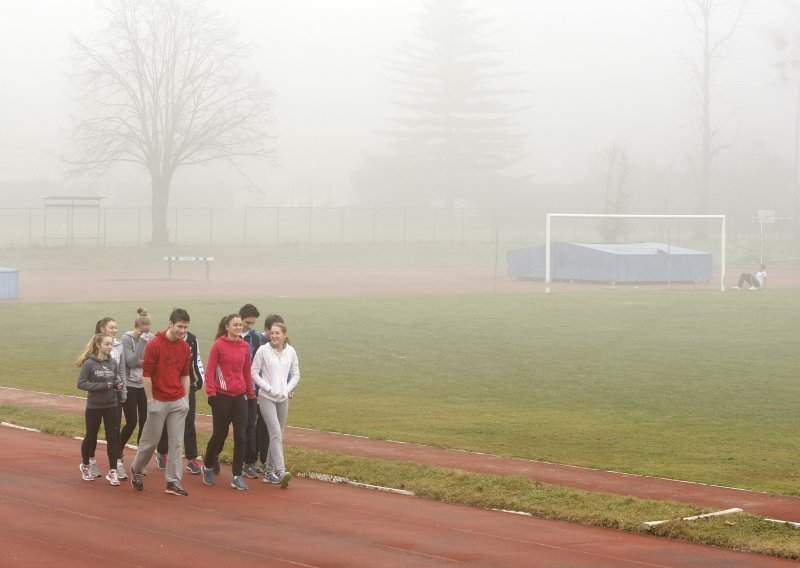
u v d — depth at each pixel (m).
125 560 15.18
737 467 25.17
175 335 20.08
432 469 22.73
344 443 27.33
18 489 20.19
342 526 17.97
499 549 16.66
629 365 45.34
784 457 26.64
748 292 91.38
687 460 26.02
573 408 34.75
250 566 15.09
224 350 20.98
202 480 22.12
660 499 21.09
